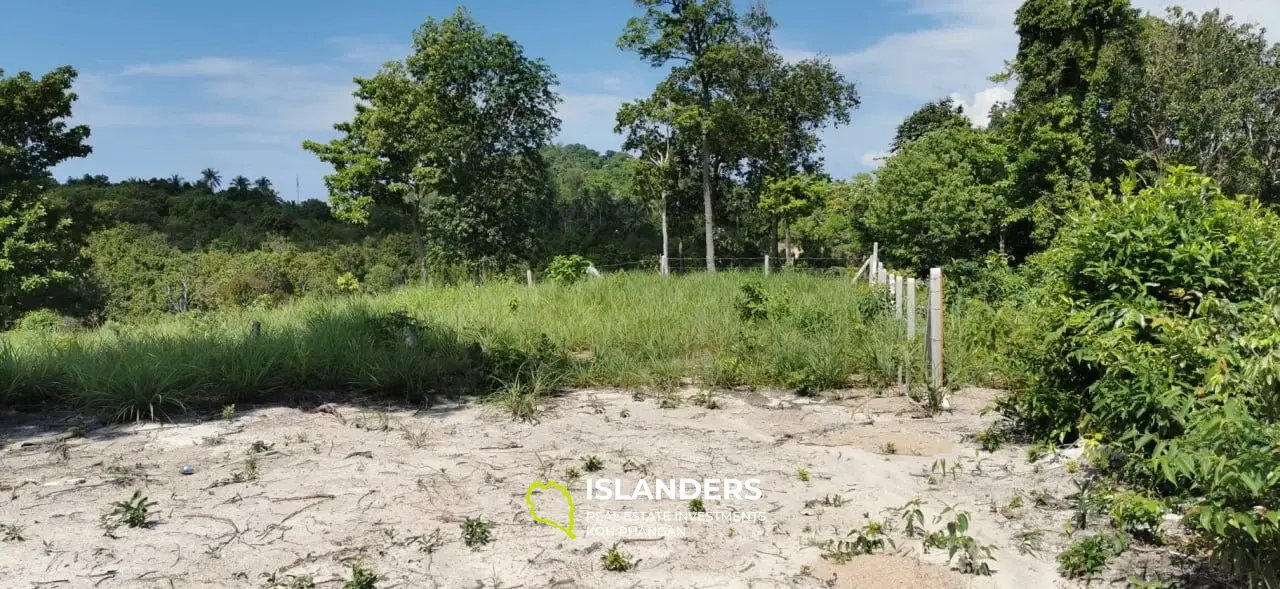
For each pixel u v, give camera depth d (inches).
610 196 2938.0
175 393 278.2
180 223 3051.2
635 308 489.1
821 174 1857.8
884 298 421.7
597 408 285.3
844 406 287.9
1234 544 127.4
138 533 173.8
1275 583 125.2
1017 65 1279.5
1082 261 215.6
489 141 1487.5
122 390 273.0
